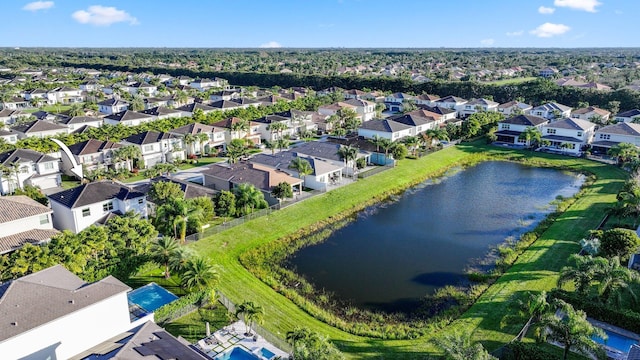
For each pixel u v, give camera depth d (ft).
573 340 106.52
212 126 342.85
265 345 121.19
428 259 180.45
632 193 200.23
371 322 137.90
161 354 98.02
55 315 103.86
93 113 457.27
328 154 288.30
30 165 242.37
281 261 177.58
